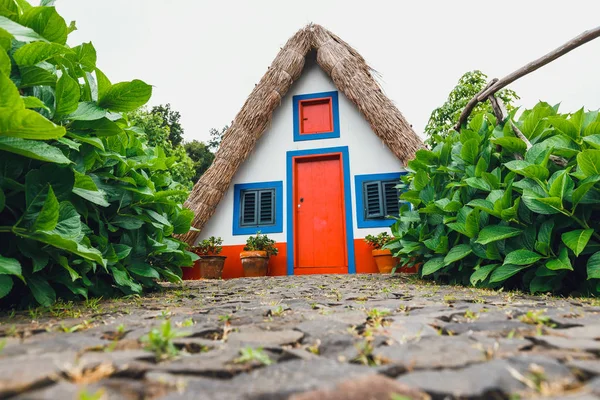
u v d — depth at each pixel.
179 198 6.63
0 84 1.39
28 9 1.91
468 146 3.41
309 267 6.81
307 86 7.79
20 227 1.84
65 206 2.01
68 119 2.12
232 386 0.83
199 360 1.00
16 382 0.76
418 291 2.87
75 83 1.96
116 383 0.81
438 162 4.04
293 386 0.82
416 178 4.14
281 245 6.86
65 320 1.68
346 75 7.15
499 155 3.23
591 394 0.75
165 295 2.96
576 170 2.58
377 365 0.99
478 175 3.21
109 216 2.80
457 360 0.99
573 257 2.55
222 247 6.76
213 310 2.02
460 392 0.77
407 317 1.64
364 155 7.15
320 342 1.24
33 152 1.68
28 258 2.07
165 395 0.77
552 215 2.65
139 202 2.94
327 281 4.24
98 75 2.23
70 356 0.98
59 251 2.08
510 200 2.81
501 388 0.80
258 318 1.72
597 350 1.05
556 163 2.74
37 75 1.92
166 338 1.13
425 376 0.87
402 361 1.00
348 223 6.82
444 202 3.42
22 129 1.52
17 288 2.16
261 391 0.79
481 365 0.94
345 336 1.28
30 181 1.90
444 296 2.47
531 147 2.85
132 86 2.26
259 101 7.17
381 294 2.71
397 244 4.41
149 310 2.07
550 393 0.77
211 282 4.62
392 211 6.76
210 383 0.84
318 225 7.03
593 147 2.63
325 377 0.88
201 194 6.71
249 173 7.33
